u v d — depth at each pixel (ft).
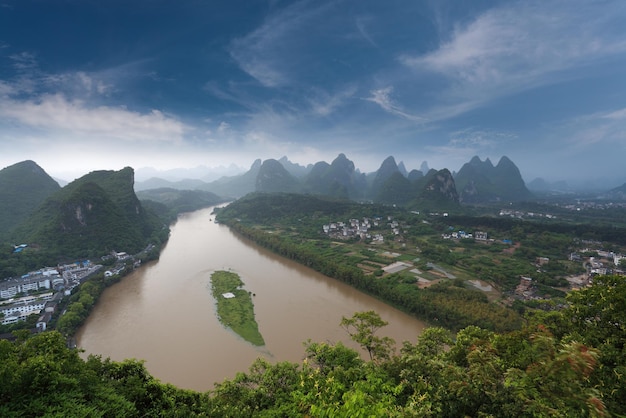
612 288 61.26
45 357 55.36
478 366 50.88
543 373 41.01
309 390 58.90
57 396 48.65
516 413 42.68
